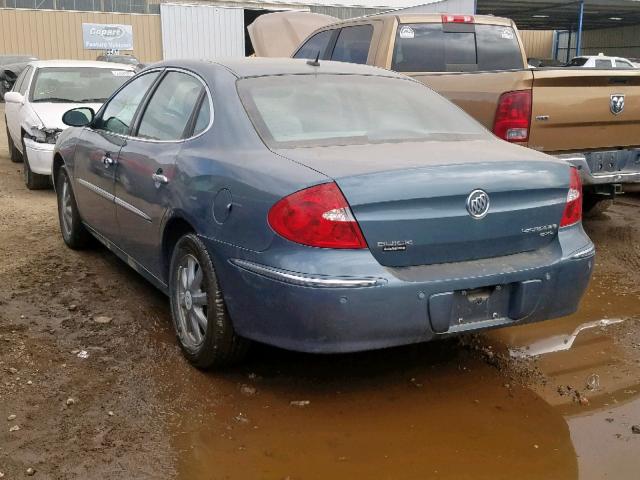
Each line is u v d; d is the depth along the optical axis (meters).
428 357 4.04
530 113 5.62
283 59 4.52
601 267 5.86
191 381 3.69
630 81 6.04
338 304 3.07
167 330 4.35
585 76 5.74
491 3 25.08
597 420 3.37
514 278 3.40
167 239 4.08
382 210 3.14
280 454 3.05
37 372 3.73
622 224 7.20
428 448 3.12
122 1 35.38
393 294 3.13
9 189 9.12
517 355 4.09
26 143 8.77
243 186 3.37
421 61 7.51
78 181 5.57
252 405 3.46
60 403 3.42
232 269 3.39
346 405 3.48
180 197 3.79
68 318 4.50
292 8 39.41
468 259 3.38
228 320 3.54
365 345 3.18
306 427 3.28
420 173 3.20
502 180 3.38
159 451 3.05
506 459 3.04
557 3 25.19
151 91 4.70
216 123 3.82
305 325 3.14
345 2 39.94
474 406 3.49
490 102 5.75
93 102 9.51
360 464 2.99
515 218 3.44
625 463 3.02
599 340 4.31
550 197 3.57
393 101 4.23
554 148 5.83
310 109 3.91
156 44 35.09
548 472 2.95
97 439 3.12
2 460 2.94
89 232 5.79
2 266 5.59
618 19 31.17
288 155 3.43
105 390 3.56
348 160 3.32
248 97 3.87
